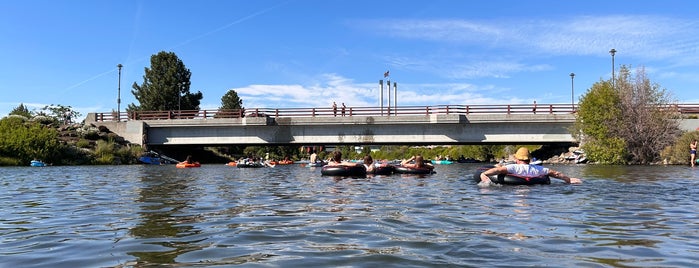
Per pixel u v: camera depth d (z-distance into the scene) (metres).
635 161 35.00
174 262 4.34
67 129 45.50
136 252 4.77
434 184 13.98
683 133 34.56
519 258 4.40
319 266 4.16
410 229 6.02
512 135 38.97
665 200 9.37
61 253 4.75
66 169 28.39
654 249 4.78
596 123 35.72
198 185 14.34
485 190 11.73
